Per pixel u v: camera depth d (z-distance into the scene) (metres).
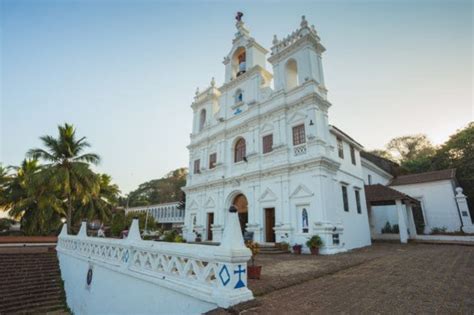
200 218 23.80
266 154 19.08
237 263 4.54
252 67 21.86
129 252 7.48
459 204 23.66
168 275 5.79
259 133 20.12
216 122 25.44
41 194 22.58
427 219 25.12
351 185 19.58
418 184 26.39
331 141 18.50
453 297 5.10
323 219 14.75
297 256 12.99
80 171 22.53
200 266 5.17
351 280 6.97
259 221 18.20
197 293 4.79
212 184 23.08
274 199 17.52
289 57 19.42
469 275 7.16
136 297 6.71
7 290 12.23
